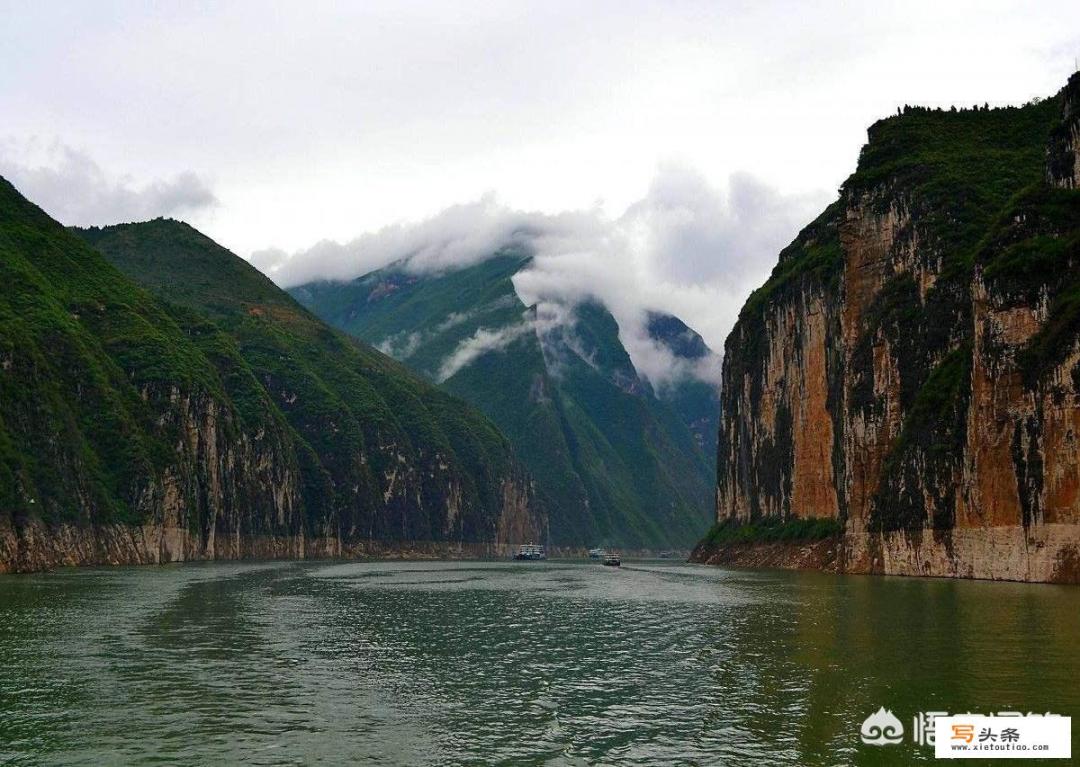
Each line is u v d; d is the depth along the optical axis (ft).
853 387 447.83
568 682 155.94
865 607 250.78
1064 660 159.74
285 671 164.96
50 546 484.74
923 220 430.61
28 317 618.44
